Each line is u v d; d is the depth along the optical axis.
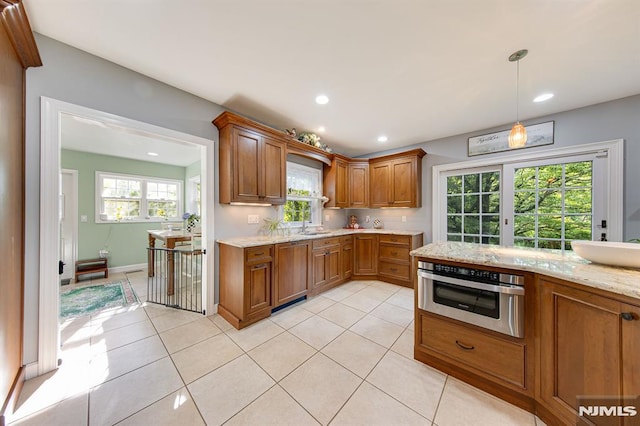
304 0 1.35
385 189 4.10
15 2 1.18
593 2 1.34
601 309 1.07
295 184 3.75
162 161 5.09
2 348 1.24
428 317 1.77
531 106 2.67
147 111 2.11
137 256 4.84
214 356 1.85
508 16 1.45
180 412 1.34
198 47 1.75
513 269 1.42
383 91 2.37
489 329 1.49
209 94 2.43
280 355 1.88
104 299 3.08
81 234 4.23
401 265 3.64
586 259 1.44
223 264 2.61
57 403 1.39
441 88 2.31
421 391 1.52
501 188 3.26
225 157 2.54
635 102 2.42
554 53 1.79
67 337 2.12
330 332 2.24
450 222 3.70
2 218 1.24
